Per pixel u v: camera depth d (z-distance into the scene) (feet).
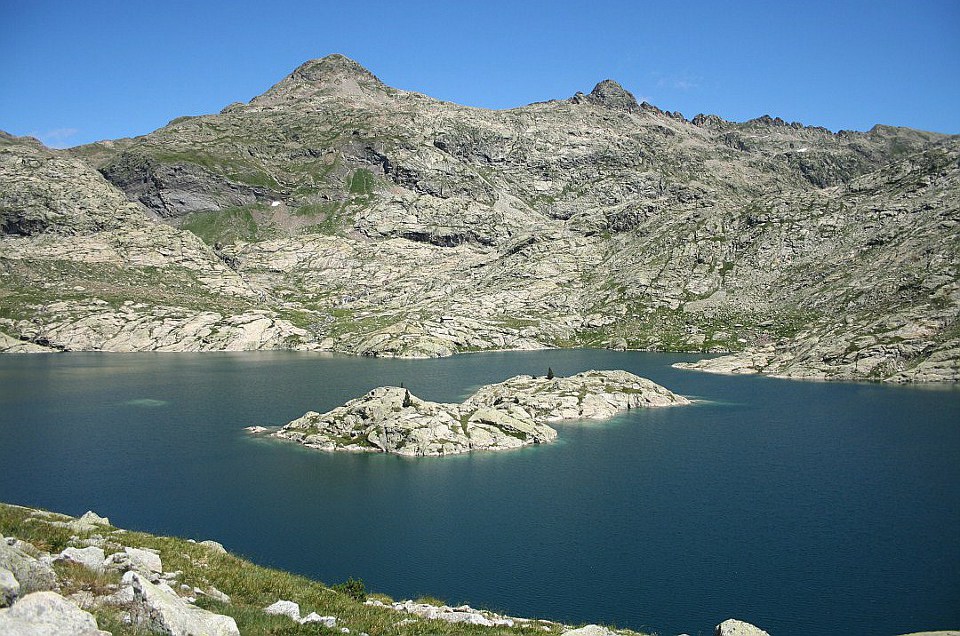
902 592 193.57
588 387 529.04
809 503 277.23
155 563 101.91
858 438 401.49
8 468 329.31
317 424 413.18
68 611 60.29
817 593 193.26
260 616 88.79
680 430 435.53
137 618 69.72
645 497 289.12
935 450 366.63
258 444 388.57
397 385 611.47
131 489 297.33
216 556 120.88
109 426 429.38
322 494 294.46
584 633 109.50
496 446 387.14
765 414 486.79
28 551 88.89
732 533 243.40
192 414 470.39
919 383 600.39
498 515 266.57
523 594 194.70
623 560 219.20
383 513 268.62
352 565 216.54
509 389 531.91
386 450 377.91
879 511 265.54
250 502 281.95
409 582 202.80
